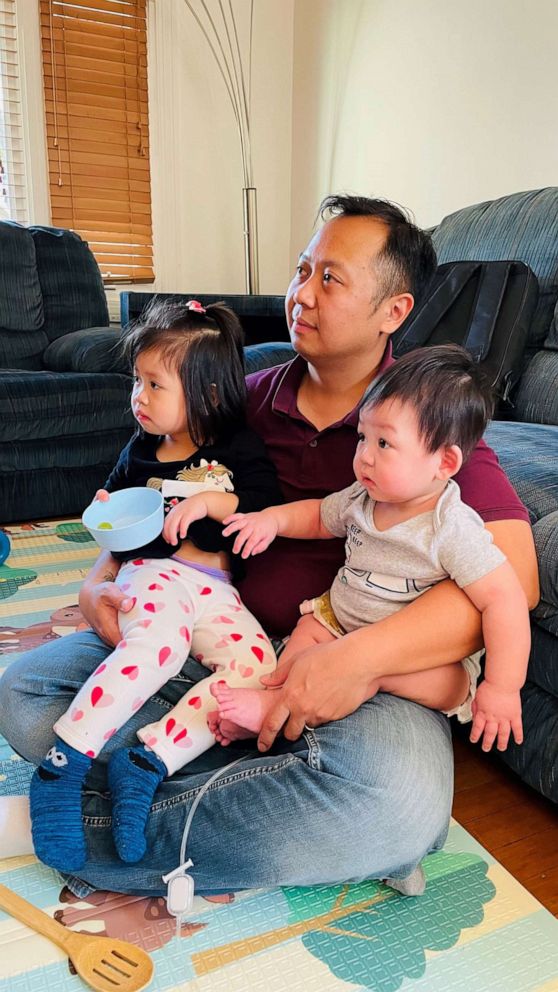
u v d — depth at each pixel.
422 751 0.89
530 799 1.18
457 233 2.15
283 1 3.29
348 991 0.81
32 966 0.83
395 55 2.72
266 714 0.91
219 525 1.06
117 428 2.41
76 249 2.83
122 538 0.98
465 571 0.88
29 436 2.26
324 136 3.22
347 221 1.00
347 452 1.08
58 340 2.67
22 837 0.97
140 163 3.24
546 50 2.12
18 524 2.36
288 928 0.89
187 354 1.06
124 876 0.91
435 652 0.90
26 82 2.95
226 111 3.30
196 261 3.42
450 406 0.87
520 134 2.24
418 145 2.66
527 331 1.82
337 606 1.00
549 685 1.09
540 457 1.34
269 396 1.18
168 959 0.84
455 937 0.88
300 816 0.85
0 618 1.67
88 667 0.98
